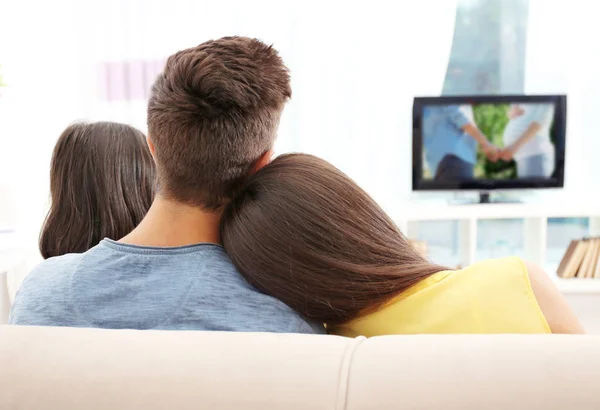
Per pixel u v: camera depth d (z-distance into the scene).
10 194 2.85
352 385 0.40
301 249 0.73
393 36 3.56
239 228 0.75
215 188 0.79
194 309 0.71
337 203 0.75
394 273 0.72
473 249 3.32
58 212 1.14
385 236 0.76
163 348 0.44
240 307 0.72
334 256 0.73
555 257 3.98
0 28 3.51
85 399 0.41
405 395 0.39
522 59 3.80
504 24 3.79
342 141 3.63
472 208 3.29
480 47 3.81
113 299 0.72
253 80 0.79
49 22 3.53
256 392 0.41
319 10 3.56
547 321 0.68
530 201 3.64
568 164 3.73
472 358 0.41
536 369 0.39
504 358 0.41
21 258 2.71
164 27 3.55
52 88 3.56
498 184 3.46
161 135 0.78
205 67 0.77
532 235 3.44
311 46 3.58
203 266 0.74
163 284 0.72
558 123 3.42
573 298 3.54
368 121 3.61
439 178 3.46
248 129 0.79
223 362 0.43
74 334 0.47
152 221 0.80
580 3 3.61
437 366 0.40
